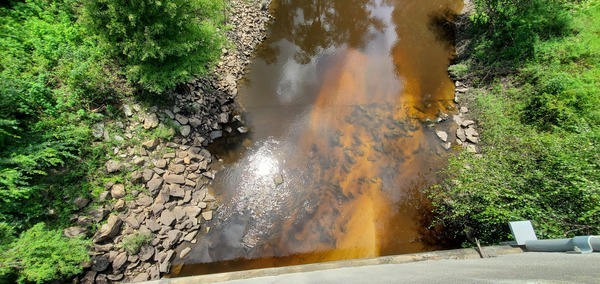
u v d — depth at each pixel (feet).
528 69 39.14
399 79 46.21
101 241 28.09
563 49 38.17
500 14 42.14
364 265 25.14
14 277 22.40
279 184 35.96
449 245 31.68
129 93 35.37
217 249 31.37
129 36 32.09
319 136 40.06
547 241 18.34
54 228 26.91
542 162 27.55
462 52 48.06
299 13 54.44
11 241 23.34
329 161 37.91
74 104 32.19
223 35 39.83
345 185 36.17
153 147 34.24
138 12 30.01
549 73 37.17
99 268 26.94
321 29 52.65
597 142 27.12
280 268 25.72
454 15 53.67
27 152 26.96
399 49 49.98
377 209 34.63
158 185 32.14
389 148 39.17
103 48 32.91
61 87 32.27
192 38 34.06
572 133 30.35
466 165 34.06
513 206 26.17
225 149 38.24
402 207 34.71
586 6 41.34
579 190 23.31
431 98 44.04
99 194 29.71
